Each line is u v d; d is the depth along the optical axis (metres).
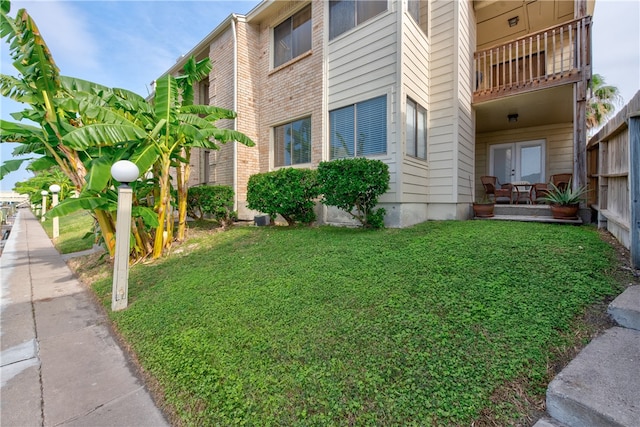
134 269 5.75
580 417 1.67
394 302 3.05
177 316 3.47
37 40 4.71
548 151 9.97
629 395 1.70
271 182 7.47
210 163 11.56
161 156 6.03
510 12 8.80
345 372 2.21
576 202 6.31
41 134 5.33
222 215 8.88
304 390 2.11
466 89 8.00
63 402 2.33
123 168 4.00
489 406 1.82
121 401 2.33
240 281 4.25
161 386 2.44
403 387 2.01
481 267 3.62
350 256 4.57
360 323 2.78
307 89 8.52
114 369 2.78
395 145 6.57
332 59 7.83
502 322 2.53
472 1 8.34
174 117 6.08
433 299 3.01
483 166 11.05
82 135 4.51
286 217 7.76
